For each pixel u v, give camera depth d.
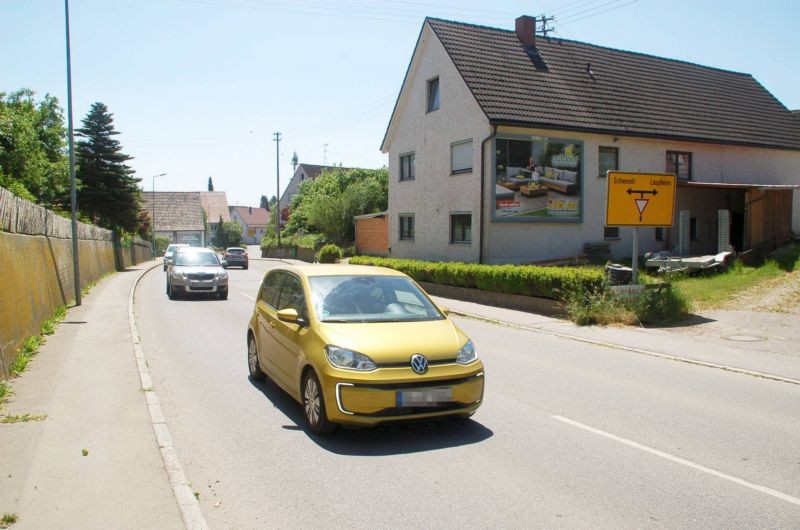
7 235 8.99
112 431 5.79
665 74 27.55
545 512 4.19
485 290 17.58
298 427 6.14
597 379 8.41
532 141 21.39
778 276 17.28
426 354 5.65
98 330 12.26
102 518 3.99
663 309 13.22
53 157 29.70
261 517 4.12
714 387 7.99
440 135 23.81
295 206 61.91
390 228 28.36
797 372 8.80
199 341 11.52
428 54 24.58
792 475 4.91
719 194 25.62
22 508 4.12
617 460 5.23
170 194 76.88
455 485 4.66
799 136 28.02
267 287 8.15
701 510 4.23
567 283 14.38
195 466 5.08
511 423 6.30
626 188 13.93
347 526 3.98
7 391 7.20
